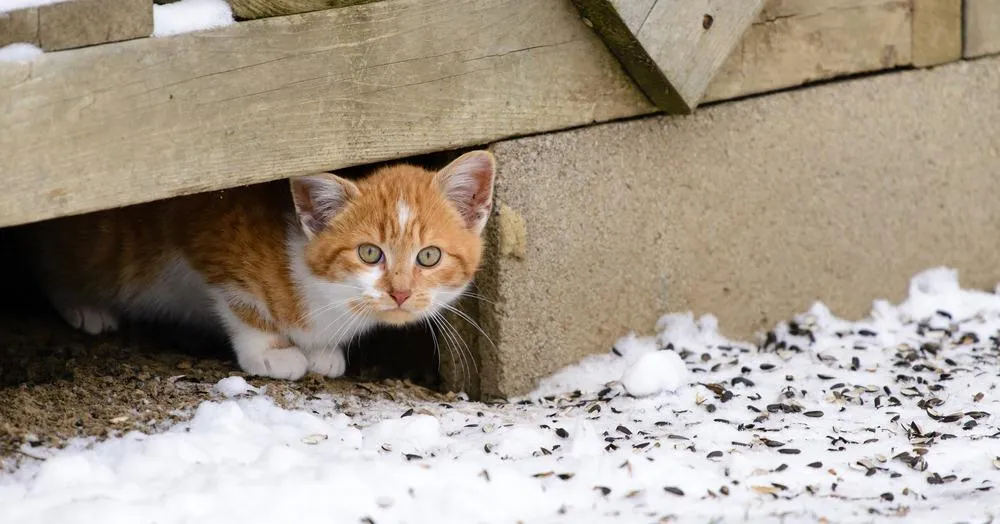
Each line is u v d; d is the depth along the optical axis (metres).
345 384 6.18
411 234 5.69
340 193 5.71
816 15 6.58
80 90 4.57
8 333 6.55
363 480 4.47
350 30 5.23
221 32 4.88
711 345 6.57
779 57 6.53
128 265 6.41
